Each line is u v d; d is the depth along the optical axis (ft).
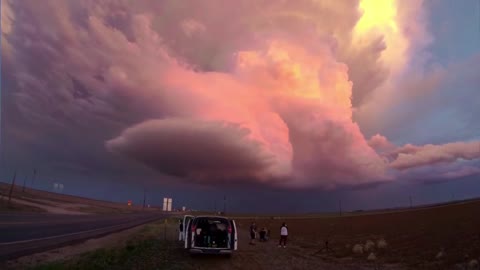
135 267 49.88
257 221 316.81
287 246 102.47
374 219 263.08
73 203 425.69
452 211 222.48
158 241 93.61
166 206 138.31
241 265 59.77
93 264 48.49
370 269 60.08
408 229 139.23
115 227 145.07
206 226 66.64
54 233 95.96
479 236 86.58
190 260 62.03
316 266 62.34
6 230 90.02
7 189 357.20
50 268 44.14
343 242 111.24
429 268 59.11
